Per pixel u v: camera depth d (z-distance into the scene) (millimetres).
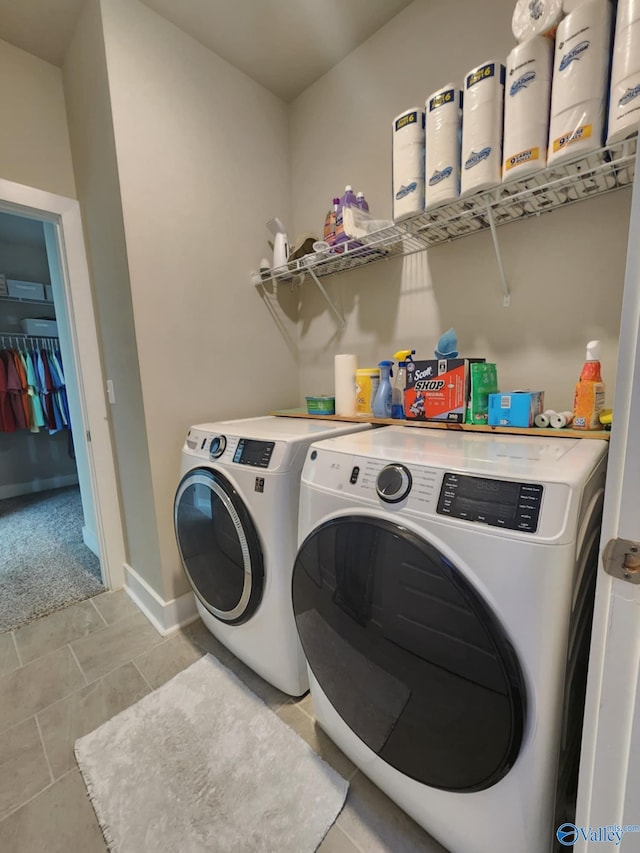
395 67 1572
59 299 2238
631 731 554
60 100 1754
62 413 3898
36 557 2418
